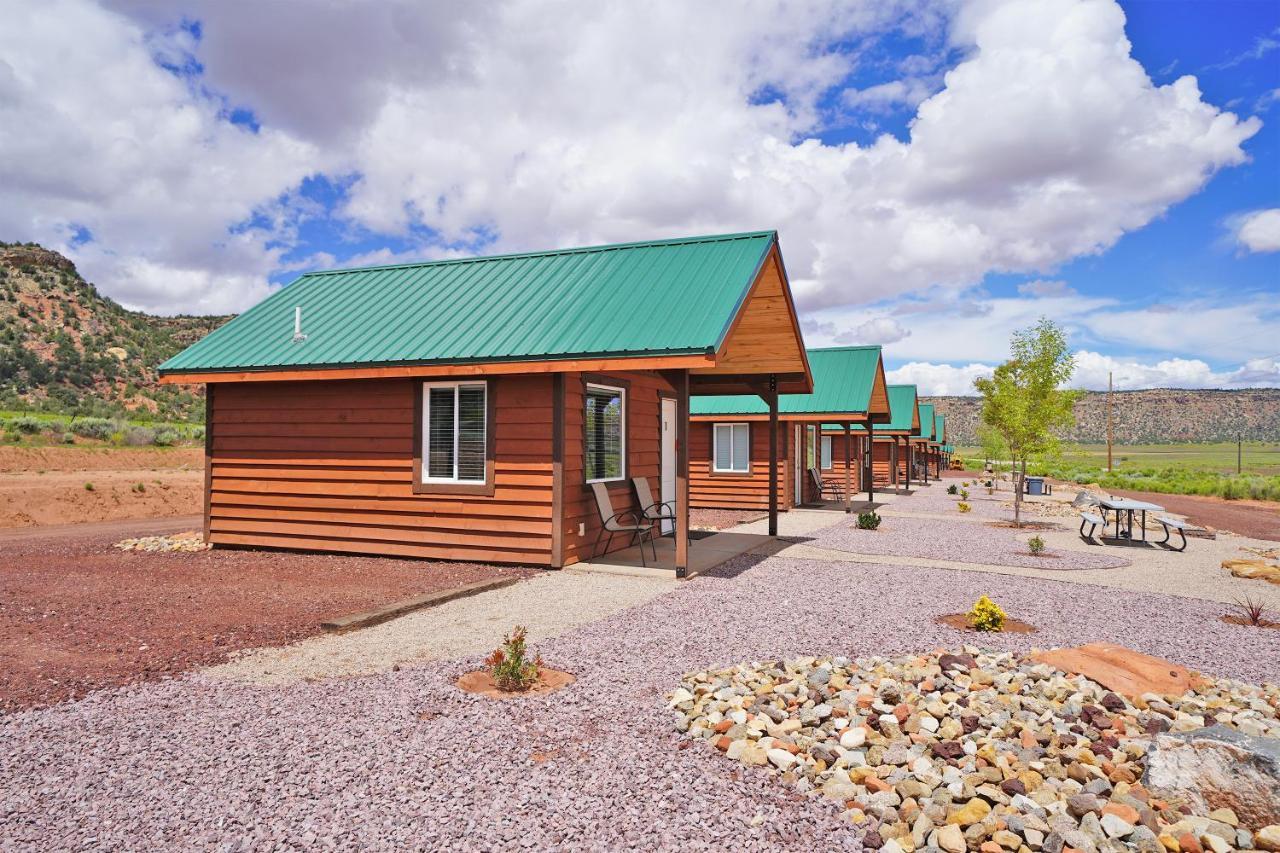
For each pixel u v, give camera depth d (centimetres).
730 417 2091
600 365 902
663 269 1085
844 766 388
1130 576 1024
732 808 345
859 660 565
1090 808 338
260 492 1164
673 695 484
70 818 335
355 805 344
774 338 1194
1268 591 920
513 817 333
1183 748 360
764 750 397
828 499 2589
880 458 3547
